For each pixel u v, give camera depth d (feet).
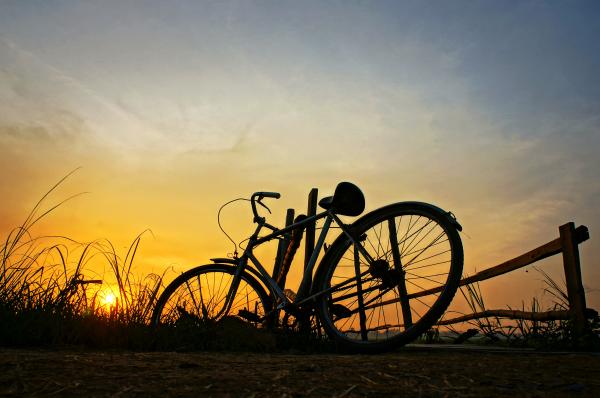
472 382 6.64
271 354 11.46
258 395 5.75
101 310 13.29
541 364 8.39
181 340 12.57
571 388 6.19
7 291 12.93
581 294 13.07
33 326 11.41
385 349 11.25
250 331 13.16
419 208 11.82
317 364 8.34
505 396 5.82
